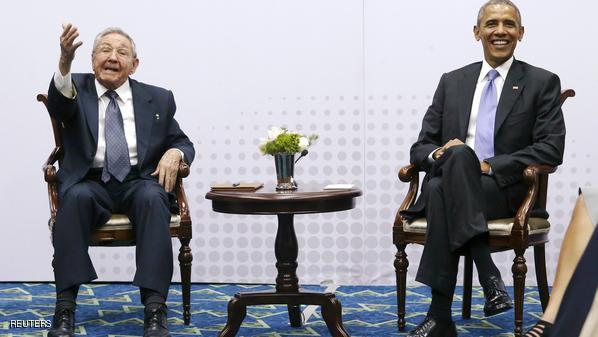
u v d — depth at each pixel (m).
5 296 4.52
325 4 4.80
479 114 3.78
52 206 3.70
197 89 4.85
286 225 3.49
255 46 4.83
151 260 3.41
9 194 4.91
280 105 4.84
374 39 4.79
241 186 3.51
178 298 4.47
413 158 3.70
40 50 4.86
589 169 4.73
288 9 4.81
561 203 4.76
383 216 4.86
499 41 3.77
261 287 4.82
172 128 3.99
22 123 4.88
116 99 3.89
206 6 4.83
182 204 3.78
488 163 3.56
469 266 3.88
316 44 4.81
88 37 4.84
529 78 3.75
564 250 2.14
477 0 4.72
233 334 3.40
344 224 4.88
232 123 4.86
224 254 4.93
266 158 4.85
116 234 3.61
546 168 3.53
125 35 3.91
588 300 1.87
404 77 4.79
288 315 4.02
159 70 4.85
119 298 4.46
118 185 3.74
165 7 4.83
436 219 3.32
